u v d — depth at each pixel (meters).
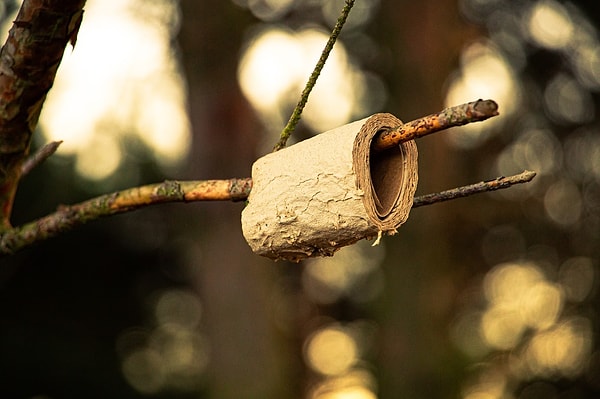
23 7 2.14
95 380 16.20
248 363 11.25
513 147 12.19
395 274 11.56
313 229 1.91
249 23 11.62
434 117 1.73
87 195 14.56
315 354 13.75
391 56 11.90
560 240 12.36
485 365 12.61
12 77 2.22
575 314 12.43
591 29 11.88
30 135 2.37
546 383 12.58
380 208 1.87
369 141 1.84
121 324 16.67
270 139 12.21
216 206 11.47
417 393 11.38
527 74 12.11
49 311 16.12
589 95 12.11
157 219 15.55
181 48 11.56
